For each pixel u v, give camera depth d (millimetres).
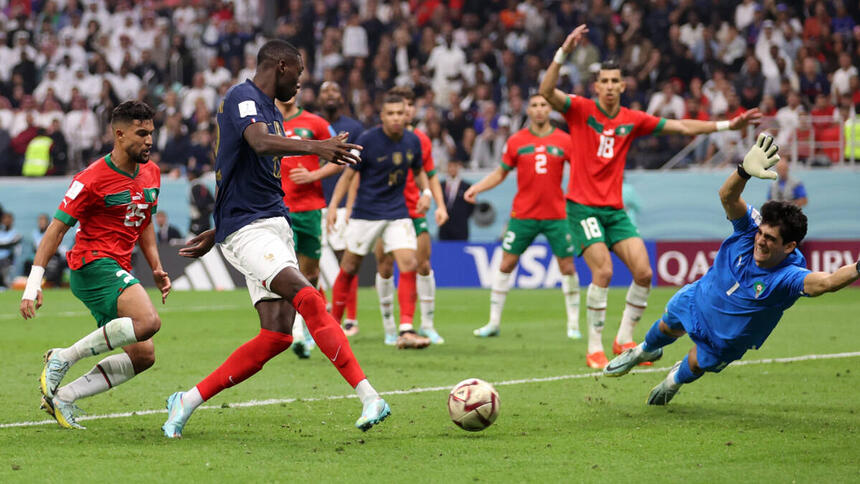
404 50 34594
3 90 36562
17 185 30734
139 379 11406
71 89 35594
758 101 30656
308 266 13914
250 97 7680
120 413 9109
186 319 19500
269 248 7750
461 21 36438
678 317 8805
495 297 16234
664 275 27750
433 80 33688
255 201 7875
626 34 33156
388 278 15156
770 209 7863
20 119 34344
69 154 32656
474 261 28406
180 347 14766
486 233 29422
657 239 29344
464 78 33031
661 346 9336
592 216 12250
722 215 28938
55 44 37438
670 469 6812
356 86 33594
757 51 32625
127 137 8062
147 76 35875
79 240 8312
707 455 7254
